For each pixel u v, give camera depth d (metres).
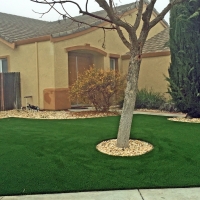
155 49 15.19
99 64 15.61
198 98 9.83
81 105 14.55
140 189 3.91
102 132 7.60
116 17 5.58
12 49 14.54
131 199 3.60
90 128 8.23
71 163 5.01
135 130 7.77
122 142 5.97
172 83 10.24
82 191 3.85
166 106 13.02
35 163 5.02
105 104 11.97
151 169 4.66
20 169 4.71
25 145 6.29
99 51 15.06
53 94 12.78
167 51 14.16
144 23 5.83
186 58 9.75
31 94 13.80
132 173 4.49
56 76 12.82
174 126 8.44
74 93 11.67
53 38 12.59
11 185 4.04
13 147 6.13
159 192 3.80
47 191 3.84
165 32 17.83
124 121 5.97
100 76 11.30
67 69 13.35
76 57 14.68
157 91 14.75
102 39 15.27
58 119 10.38
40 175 4.43
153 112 12.61
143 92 14.37
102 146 6.18
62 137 7.05
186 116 10.45
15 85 13.98
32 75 13.68
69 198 3.64
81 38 13.94
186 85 9.84
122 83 11.81
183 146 6.04
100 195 3.73
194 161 5.05
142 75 15.36
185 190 3.86
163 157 5.30
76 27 14.15
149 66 15.05
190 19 9.59
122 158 5.28
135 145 6.16
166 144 6.22
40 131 7.86
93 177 4.33
